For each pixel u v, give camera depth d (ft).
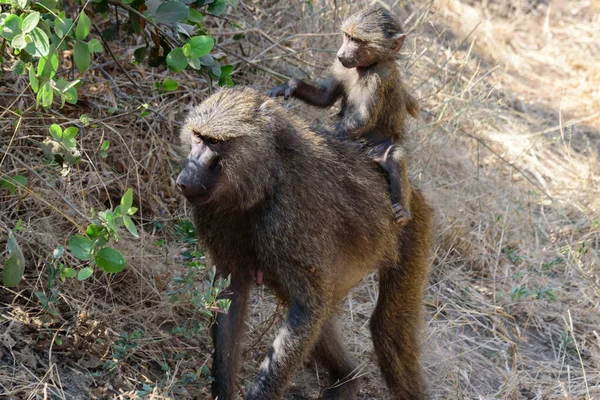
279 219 15.02
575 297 24.53
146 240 19.29
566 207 28.78
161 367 16.78
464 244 25.00
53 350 16.19
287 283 15.39
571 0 44.73
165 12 16.84
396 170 17.08
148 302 18.38
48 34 15.23
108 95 20.57
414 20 31.24
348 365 18.45
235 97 14.70
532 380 20.74
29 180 17.79
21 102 18.61
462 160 28.22
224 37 24.04
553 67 38.45
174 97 22.16
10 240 14.53
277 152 15.03
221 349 15.71
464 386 20.17
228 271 15.99
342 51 17.62
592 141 33.22
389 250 17.25
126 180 19.84
